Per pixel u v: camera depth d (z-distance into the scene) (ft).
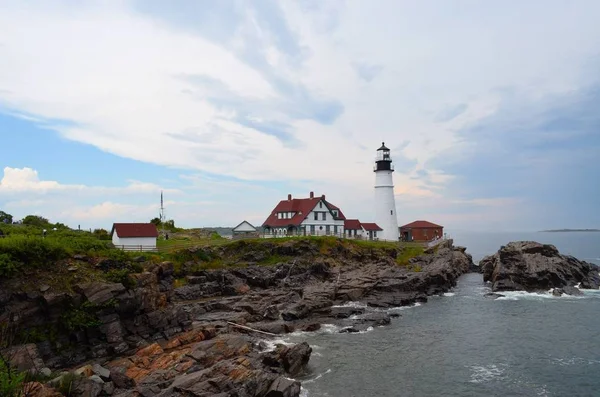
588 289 228.43
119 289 109.91
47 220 246.06
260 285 198.08
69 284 105.19
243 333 134.51
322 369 110.52
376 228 348.38
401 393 97.14
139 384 86.48
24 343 89.20
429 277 223.92
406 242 334.03
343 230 320.29
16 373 67.67
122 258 124.67
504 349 127.85
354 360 117.50
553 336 140.97
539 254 241.55
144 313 116.98
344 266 243.40
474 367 113.19
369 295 200.23
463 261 312.50
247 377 86.53
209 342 109.09
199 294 176.24
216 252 221.25
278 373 100.07
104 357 101.81
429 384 102.17
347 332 143.64
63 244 119.75
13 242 102.58
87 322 102.06
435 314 172.65
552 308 183.32
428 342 134.21
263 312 154.71
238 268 203.31
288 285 204.03
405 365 114.32
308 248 242.78
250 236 276.82
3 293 94.58
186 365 95.45
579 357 120.67
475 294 220.23
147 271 129.70
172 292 149.59
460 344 132.46
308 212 302.66
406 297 196.65
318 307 167.84
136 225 206.80
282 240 246.27
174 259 198.49
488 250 630.74
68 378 76.18
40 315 98.37
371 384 101.81
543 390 98.84
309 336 138.51
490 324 156.46
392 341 134.82
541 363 116.06
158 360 99.81
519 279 229.25
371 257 267.80
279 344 118.52
